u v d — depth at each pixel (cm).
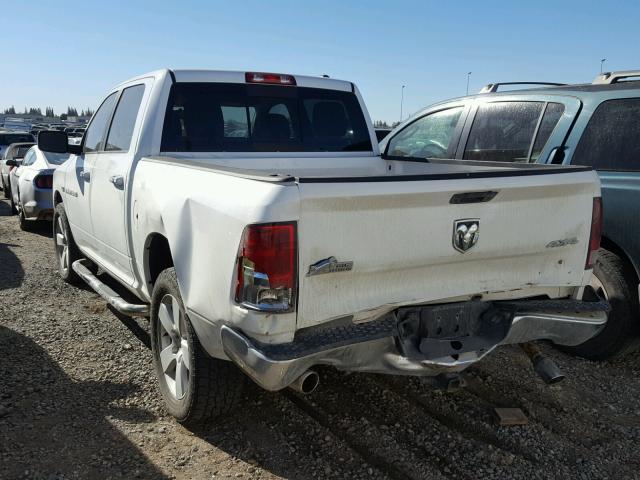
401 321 291
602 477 307
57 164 941
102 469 298
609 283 431
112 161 438
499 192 292
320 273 261
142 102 424
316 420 351
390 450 322
